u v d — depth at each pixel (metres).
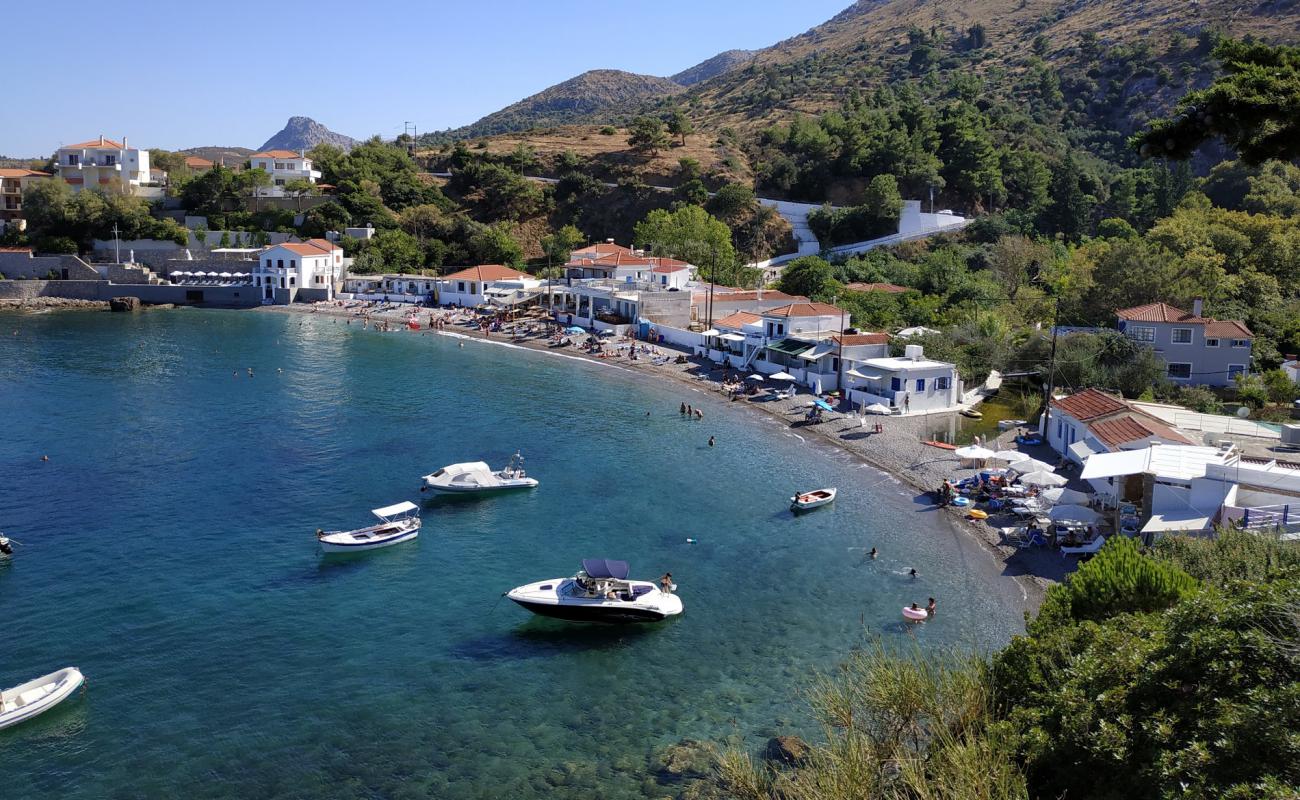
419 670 42.06
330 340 135.62
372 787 33.59
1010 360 101.12
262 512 61.88
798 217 197.38
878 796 22.25
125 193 192.00
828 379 99.31
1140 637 26.62
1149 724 22.66
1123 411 69.19
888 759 24.02
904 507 64.62
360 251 187.88
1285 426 65.12
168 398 94.44
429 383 105.19
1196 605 25.03
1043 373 94.94
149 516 60.50
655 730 37.34
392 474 70.69
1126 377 87.31
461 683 41.00
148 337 133.88
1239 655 22.86
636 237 189.00
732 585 51.66
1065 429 74.75
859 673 31.73
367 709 38.69
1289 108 21.73
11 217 191.25
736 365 113.25
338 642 44.47
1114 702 24.02
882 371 91.50
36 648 43.03
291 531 58.59
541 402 96.50
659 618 47.00
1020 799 21.05
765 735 36.81
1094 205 190.25
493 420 88.25
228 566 53.06
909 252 174.00
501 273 166.25
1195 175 198.12
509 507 64.12
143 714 37.94
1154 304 97.25
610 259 159.75
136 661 42.12
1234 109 22.36
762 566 54.31
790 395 97.25
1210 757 20.64
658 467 74.00
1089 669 25.66
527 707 39.09
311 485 67.69
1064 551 55.00
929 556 55.62
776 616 47.81
